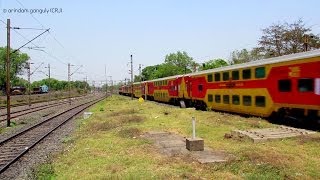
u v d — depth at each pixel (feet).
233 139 54.54
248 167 36.09
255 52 188.75
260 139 51.21
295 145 47.19
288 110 68.18
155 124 79.66
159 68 386.11
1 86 376.07
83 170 39.22
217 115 88.99
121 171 37.32
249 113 83.41
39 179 36.96
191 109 113.39
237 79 88.63
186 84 134.31
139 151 48.06
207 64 286.87
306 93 61.31
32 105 200.13
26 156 51.57
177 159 41.75
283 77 68.39
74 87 549.13
